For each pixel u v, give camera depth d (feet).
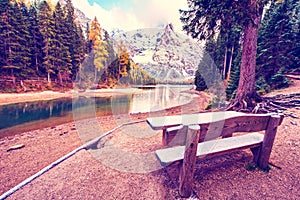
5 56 65.46
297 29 38.99
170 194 7.00
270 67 35.63
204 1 16.69
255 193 6.70
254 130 7.91
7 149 15.48
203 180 7.63
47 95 61.72
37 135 20.06
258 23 18.57
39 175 8.74
